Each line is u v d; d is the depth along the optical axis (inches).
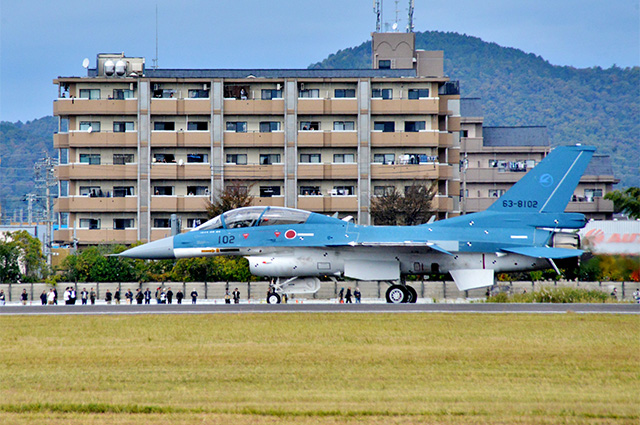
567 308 5113.2
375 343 4018.2
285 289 5802.2
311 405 2967.5
